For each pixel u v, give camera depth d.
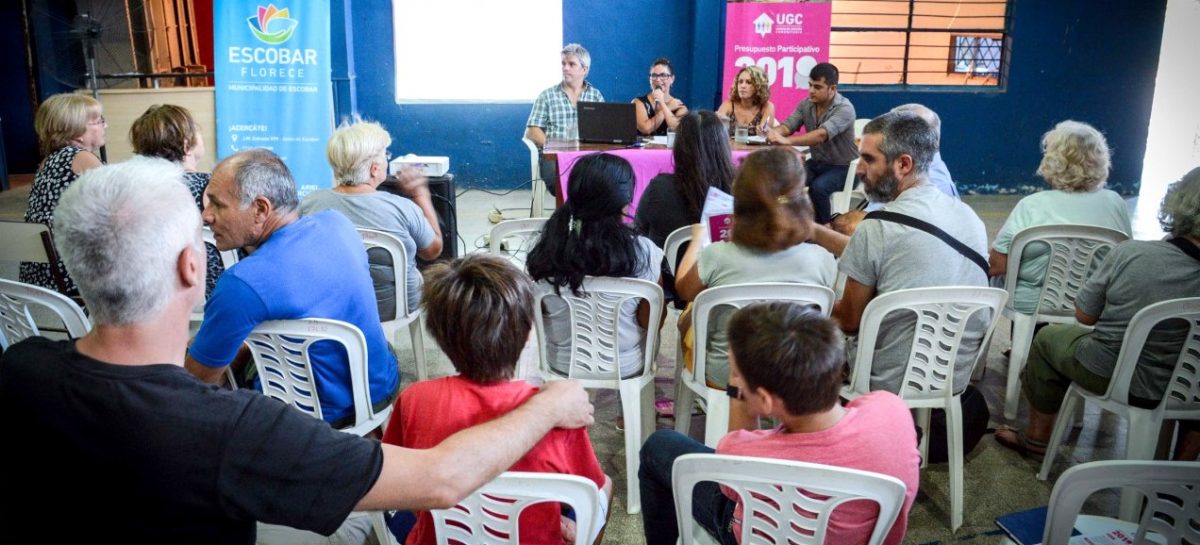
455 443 1.09
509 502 1.34
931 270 2.18
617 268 2.25
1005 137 7.33
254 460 0.94
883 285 2.24
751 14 6.16
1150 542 1.36
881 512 1.34
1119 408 2.22
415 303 2.96
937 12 8.58
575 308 2.35
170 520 0.95
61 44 6.84
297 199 2.02
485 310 1.34
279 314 1.85
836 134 5.05
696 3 6.89
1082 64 7.16
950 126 7.28
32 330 2.16
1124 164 7.38
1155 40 7.09
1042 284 2.84
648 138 5.18
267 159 1.96
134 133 2.78
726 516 1.61
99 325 0.95
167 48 7.08
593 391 3.24
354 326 1.93
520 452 1.16
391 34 6.85
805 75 6.26
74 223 0.91
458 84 7.11
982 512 2.41
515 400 1.37
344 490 0.98
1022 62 7.15
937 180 3.26
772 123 5.41
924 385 2.27
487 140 7.21
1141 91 7.21
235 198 1.91
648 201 3.10
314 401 2.00
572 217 2.27
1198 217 2.05
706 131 2.95
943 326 2.20
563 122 5.54
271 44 5.34
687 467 1.40
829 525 1.39
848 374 2.37
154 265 0.94
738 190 2.16
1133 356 2.12
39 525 0.97
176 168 1.07
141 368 0.95
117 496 0.94
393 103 7.02
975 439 2.60
